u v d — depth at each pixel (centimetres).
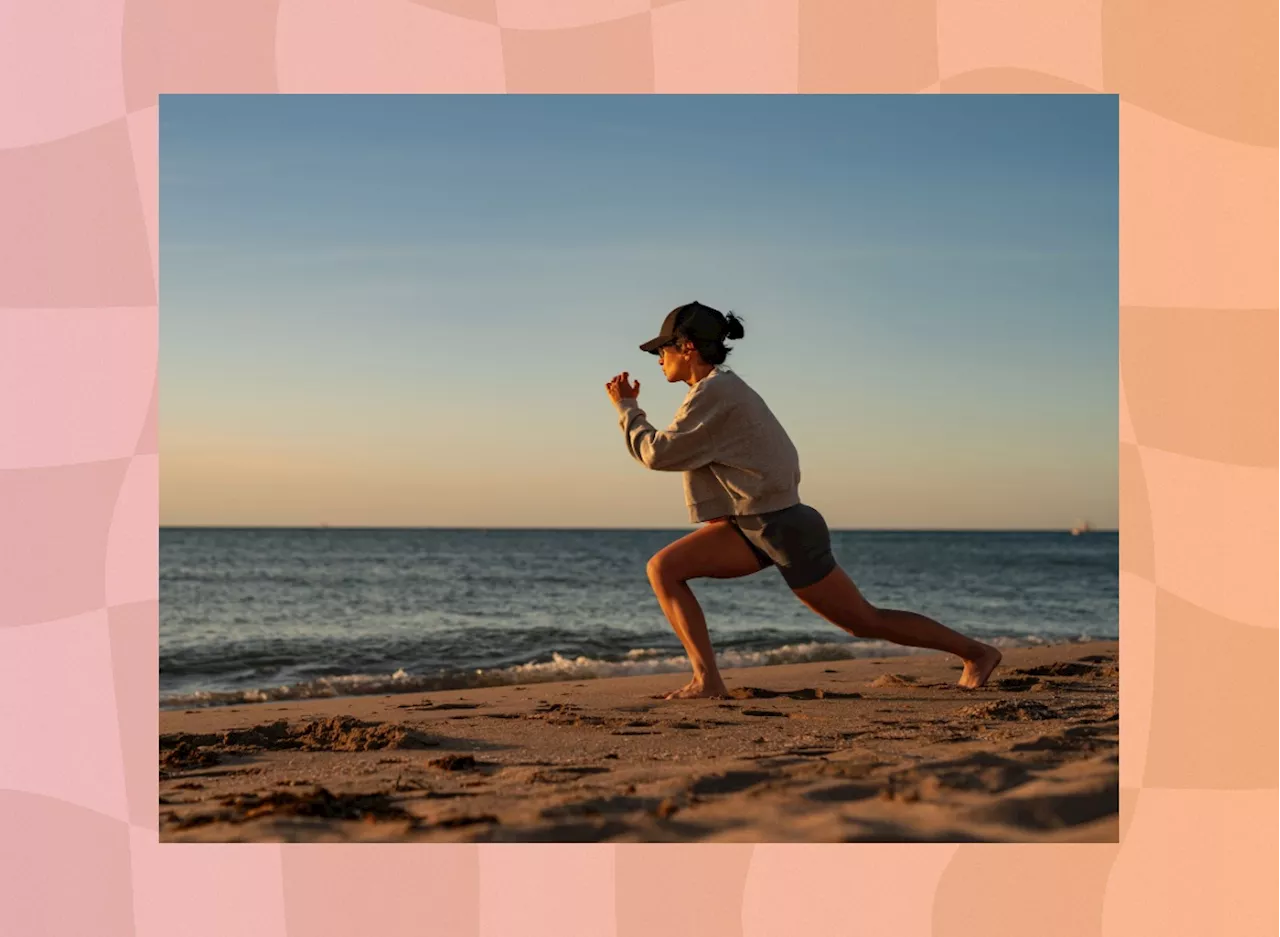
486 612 1269
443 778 238
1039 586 1703
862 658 651
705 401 354
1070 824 211
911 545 3897
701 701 363
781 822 203
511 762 254
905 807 212
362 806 218
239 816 214
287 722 339
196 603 1413
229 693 547
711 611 1186
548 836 202
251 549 3034
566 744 278
